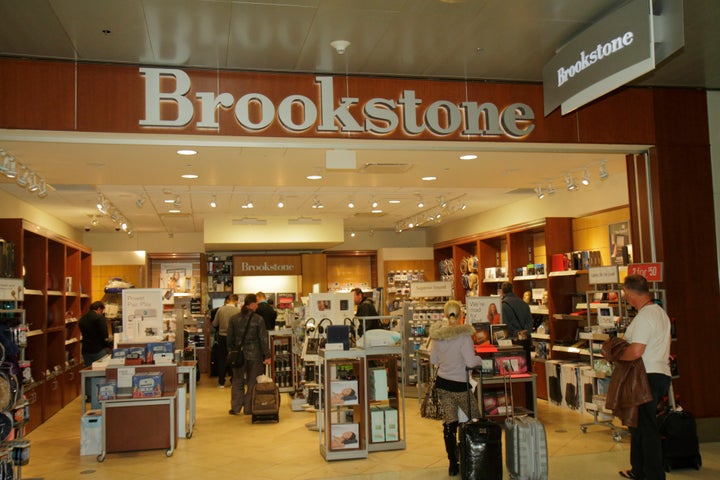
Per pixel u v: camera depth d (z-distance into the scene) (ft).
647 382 15.79
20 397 16.92
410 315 33.14
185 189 31.68
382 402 24.18
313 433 24.57
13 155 19.45
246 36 16.66
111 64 18.08
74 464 20.66
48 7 14.84
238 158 20.48
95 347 33.30
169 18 15.53
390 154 20.77
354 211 41.11
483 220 42.37
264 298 37.68
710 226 22.40
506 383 23.09
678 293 21.85
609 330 22.21
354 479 18.13
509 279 37.04
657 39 13.74
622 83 14.69
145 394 21.67
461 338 18.20
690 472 18.02
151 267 48.88
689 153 22.54
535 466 17.04
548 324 32.12
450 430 18.11
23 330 19.79
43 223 35.12
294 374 33.09
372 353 20.81
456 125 20.18
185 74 18.44
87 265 40.91
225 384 38.93
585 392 26.71
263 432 24.89
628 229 28.12
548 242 32.19
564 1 15.37
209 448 22.35
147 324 25.29
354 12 15.61
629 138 21.99
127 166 21.40
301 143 19.06
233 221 42.37
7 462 15.65
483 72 19.99
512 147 20.70
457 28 16.71
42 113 17.53
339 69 19.27
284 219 43.19
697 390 21.63
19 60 17.56
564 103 17.04
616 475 17.75
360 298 35.22
